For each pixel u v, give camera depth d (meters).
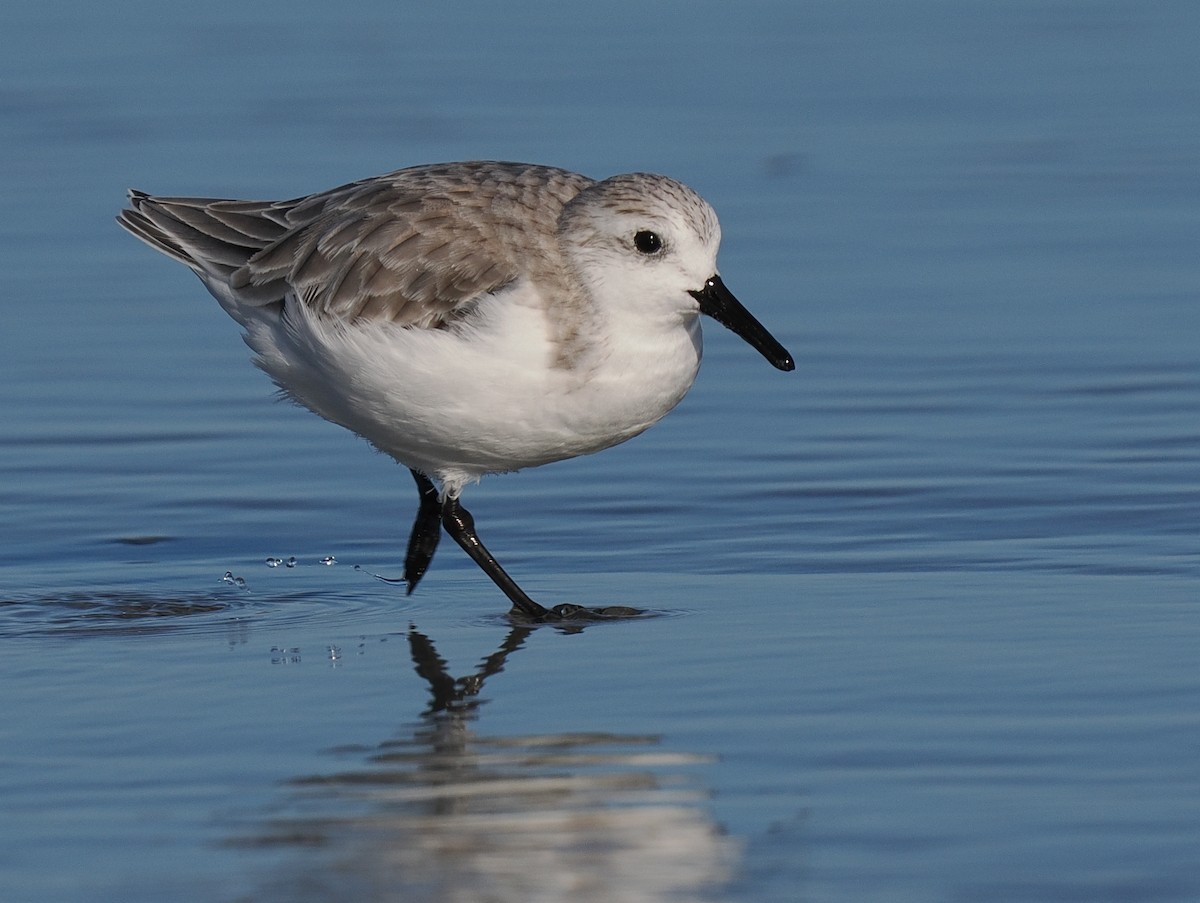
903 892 7.77
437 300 11.68
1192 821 8.34
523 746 9.52
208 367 17.47
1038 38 29.36
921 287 19.17
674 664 10.80
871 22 30.50
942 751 9.23
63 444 15.61
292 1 31.64
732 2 31.81
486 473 12.64
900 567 12.62
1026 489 14.16
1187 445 14.99
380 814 8.69
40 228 21.08
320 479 15.07
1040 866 7.95
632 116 24.88
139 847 8.34
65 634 11.70
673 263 11.51
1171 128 24.66
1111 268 19.55
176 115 25.03
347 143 23.41
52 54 28.28
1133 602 11.67
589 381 11.63
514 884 8.00
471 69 27.44
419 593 12.69
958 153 23.70
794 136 24.28
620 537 13.61
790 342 17.86
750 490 14.41
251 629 11.83
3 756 9.42
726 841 8.32
